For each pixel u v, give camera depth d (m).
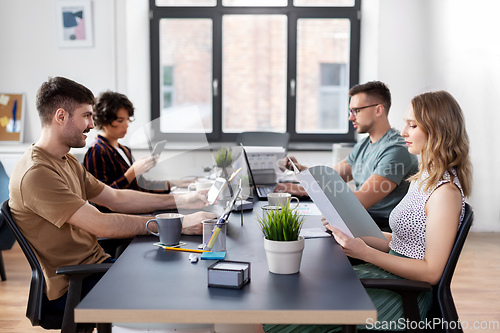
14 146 4.04
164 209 2.03
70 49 4.21
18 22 4.19
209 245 1.35
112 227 1.60
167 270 1.23
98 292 1.05
